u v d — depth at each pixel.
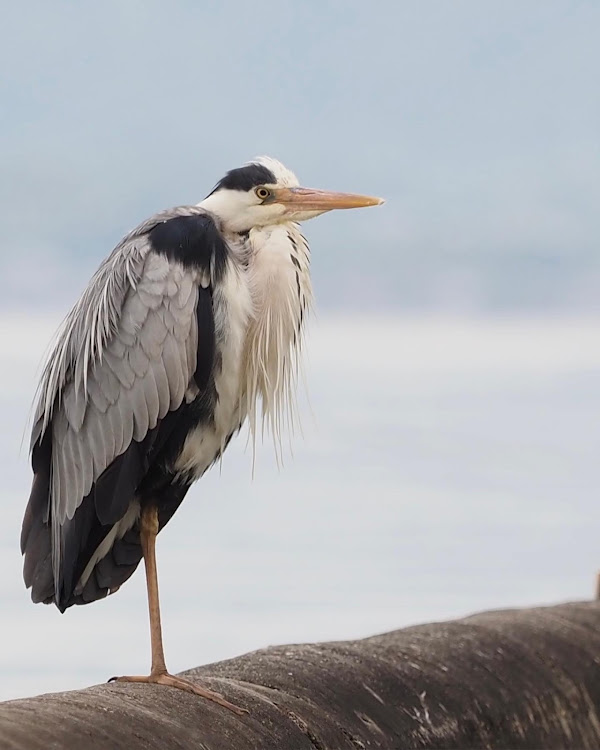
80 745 5.07
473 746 6.88
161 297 7.50
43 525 7.80
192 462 7.80
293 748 5.92
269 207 7.97
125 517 7.70
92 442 7.57
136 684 6.26
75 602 7.82
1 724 5.03
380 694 6.68
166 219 7.76
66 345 7.79
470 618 8.03
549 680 7.57
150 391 7.49
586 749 7.48
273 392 8.12
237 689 6.21
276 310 7.95
